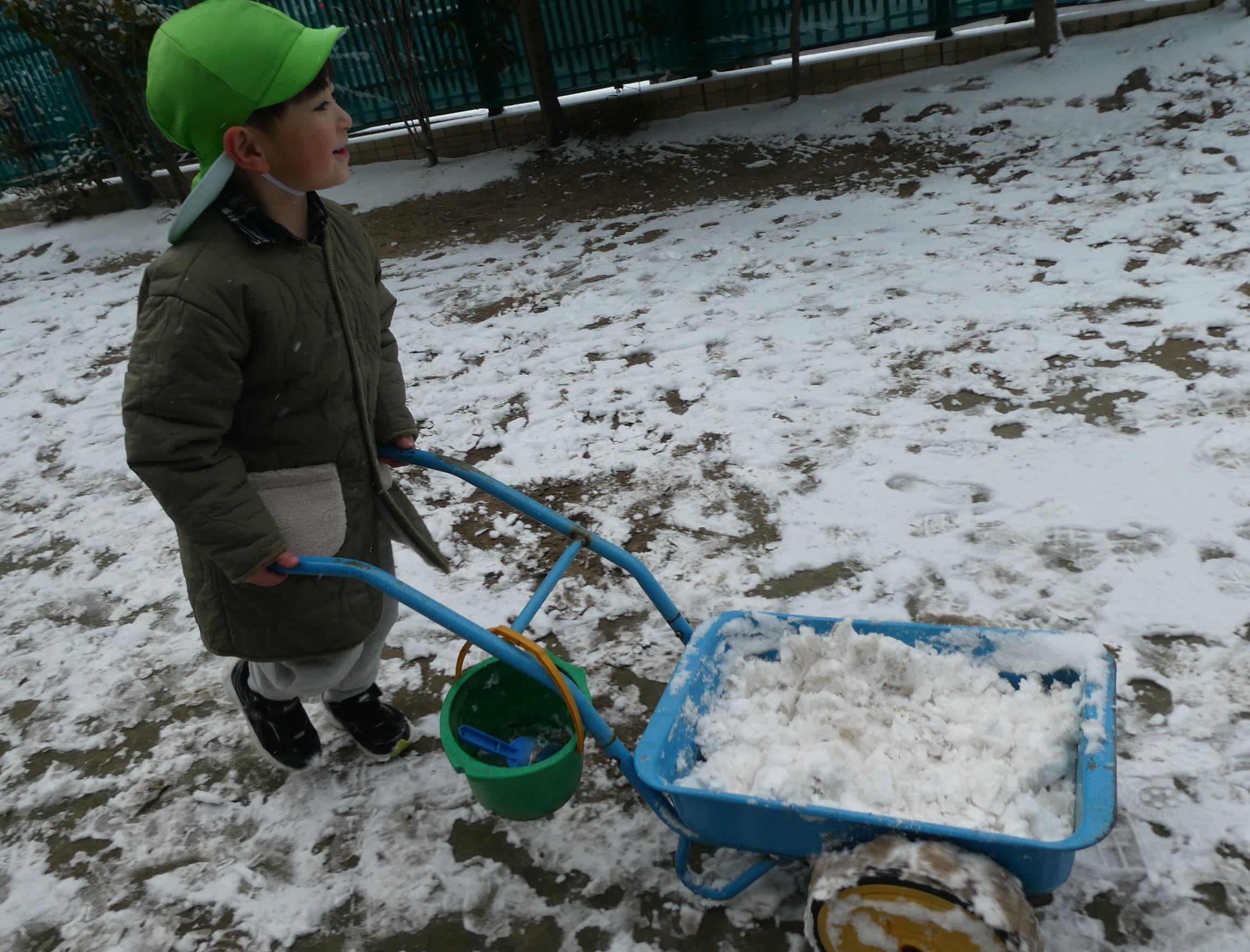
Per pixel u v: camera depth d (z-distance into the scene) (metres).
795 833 1.79
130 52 8.66
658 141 8.48
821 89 8.40
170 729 2.94
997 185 6.27
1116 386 3.80
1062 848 1.55
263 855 2.41
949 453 3.59
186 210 1.75
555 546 3.51
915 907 1.63
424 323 5.99
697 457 3.89
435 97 9.20
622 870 2.19
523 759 2.10
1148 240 5.04
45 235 9.89
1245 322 4.05
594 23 8.63
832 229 6.14
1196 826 2.05
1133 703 2.39
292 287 1.88
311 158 1.83
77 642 3.46
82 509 4.46
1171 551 2.88
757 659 2.25
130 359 1.78
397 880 2.27
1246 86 6.40
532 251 6.99
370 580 1.93
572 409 4.49
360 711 2.54
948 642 2.13
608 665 2.87
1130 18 7.59
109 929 2.28
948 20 8.06
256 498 1.89
